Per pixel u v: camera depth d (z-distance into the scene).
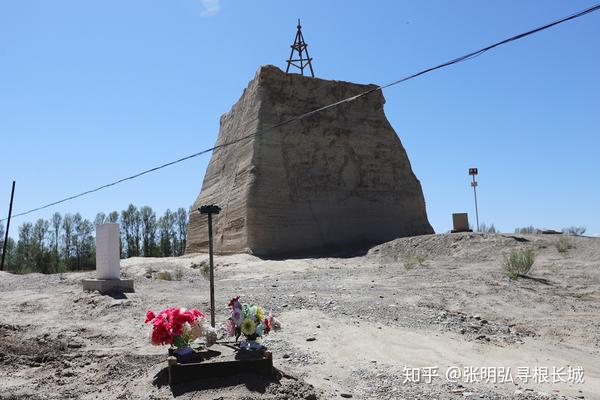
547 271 19.86
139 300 13.83
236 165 35.94
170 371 6.60
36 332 11.13
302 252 32.81
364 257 29.12
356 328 10.23
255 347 7.23
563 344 10.45
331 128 36.94
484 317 12.69
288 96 36.34
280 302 12.75
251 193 32.19
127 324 11.66
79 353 9.45
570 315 13.27
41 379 7.90
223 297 13.83
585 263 21.30
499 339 10.30
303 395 6.49
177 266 28.20
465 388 7.32
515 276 18.42
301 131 35.72
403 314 11.78
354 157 37.25
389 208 37.41
